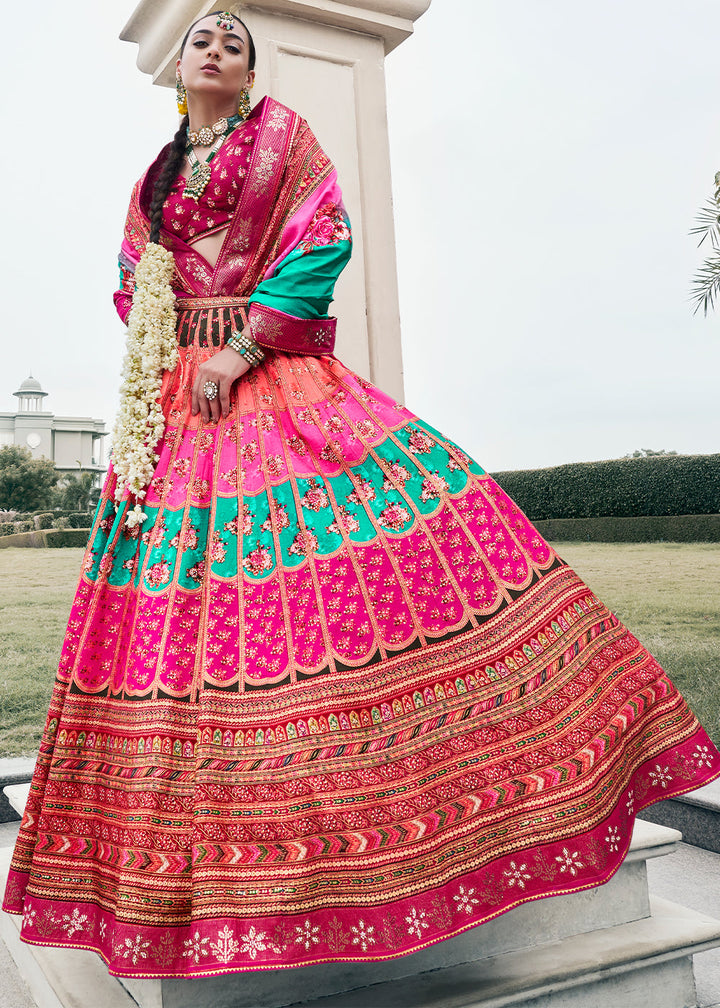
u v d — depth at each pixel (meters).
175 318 1.85
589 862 1.40
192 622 1.55
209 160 1.87
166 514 1.67
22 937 1.44
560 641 1.61
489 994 1.49
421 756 1.46
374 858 1.36
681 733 1.57
